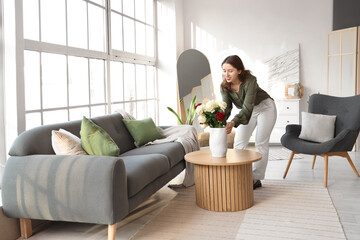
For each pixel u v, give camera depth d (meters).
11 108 3.06
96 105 4.46
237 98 3.69
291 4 6.46
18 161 2.64
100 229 2.85
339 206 3.27
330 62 6.32
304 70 6.50
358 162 5.07
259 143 3.88
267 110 3.84
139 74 5.77
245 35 6.64
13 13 3.01
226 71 3.55
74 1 4.01
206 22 6.78
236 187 3.17
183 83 6.07
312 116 4.50
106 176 2.42
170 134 4.34
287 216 3.02
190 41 6.86
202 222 2.94
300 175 4.43
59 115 3.75
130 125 4.08
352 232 2.68
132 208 2.74
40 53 3.47
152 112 6.29
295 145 4.14
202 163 3.13
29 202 2.57
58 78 3.74
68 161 2.54
